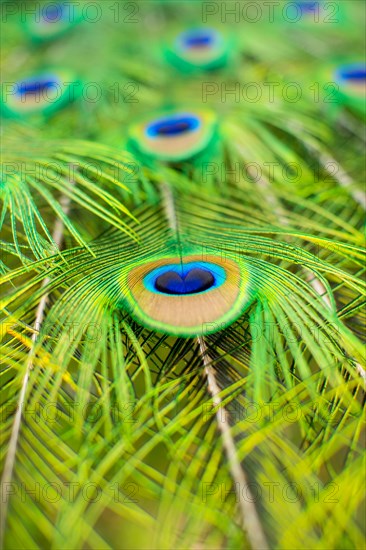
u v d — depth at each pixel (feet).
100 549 0.80
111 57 1.56
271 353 0.88
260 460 0.84
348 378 0.89
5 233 1.05
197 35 1.62
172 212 1.07
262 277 0.92
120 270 0.94
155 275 0.93
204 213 1.07
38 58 1.59
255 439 0.85
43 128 1.29
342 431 0.86
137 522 0.83
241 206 1.11
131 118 1.31
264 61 1.54
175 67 1.54
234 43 1.61
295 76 1.44
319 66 1.47
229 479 0.83
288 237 1.04
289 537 0.80
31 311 0.93
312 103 1.34
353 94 1.35
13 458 0.83
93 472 0.83
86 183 1.06
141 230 1.03
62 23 1.71
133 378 0.87
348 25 1.68
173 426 0.85
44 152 1.15
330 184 1.16
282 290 0.91
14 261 1.02
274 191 1.15
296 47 1.59
